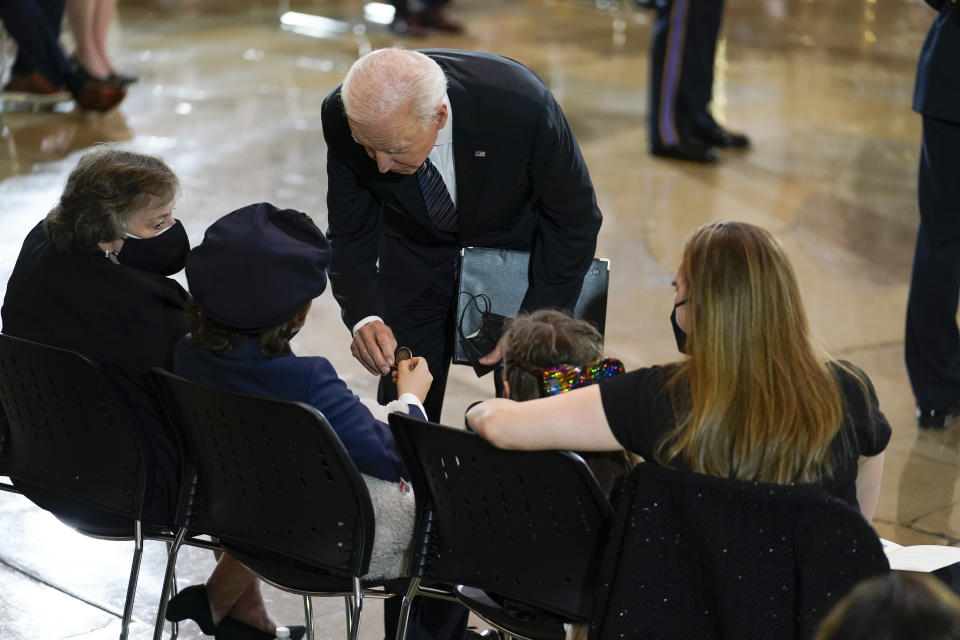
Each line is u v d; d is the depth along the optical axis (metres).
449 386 6.86
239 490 3.69
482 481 3.34
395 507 3.69
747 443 2.96
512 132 4.23
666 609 3.03
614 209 9.73
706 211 9.73
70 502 4.14
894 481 5.88
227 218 3.60
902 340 7.48
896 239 9.18
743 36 15.76
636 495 3.00
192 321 3.64
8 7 11.06
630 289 8.23
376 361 4.52
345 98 3.94
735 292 2.98
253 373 3.54
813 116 12.37
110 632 4.59
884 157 11.13
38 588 4.87
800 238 9.17
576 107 12.62
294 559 3.79
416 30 15.43
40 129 11.20
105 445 3.89
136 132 11.28
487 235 4.65
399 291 4.78
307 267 3.53
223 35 15.38
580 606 3.29
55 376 3.83
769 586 2.91
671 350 7.32
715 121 11.26
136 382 3.88
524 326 3.48
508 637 3.85
